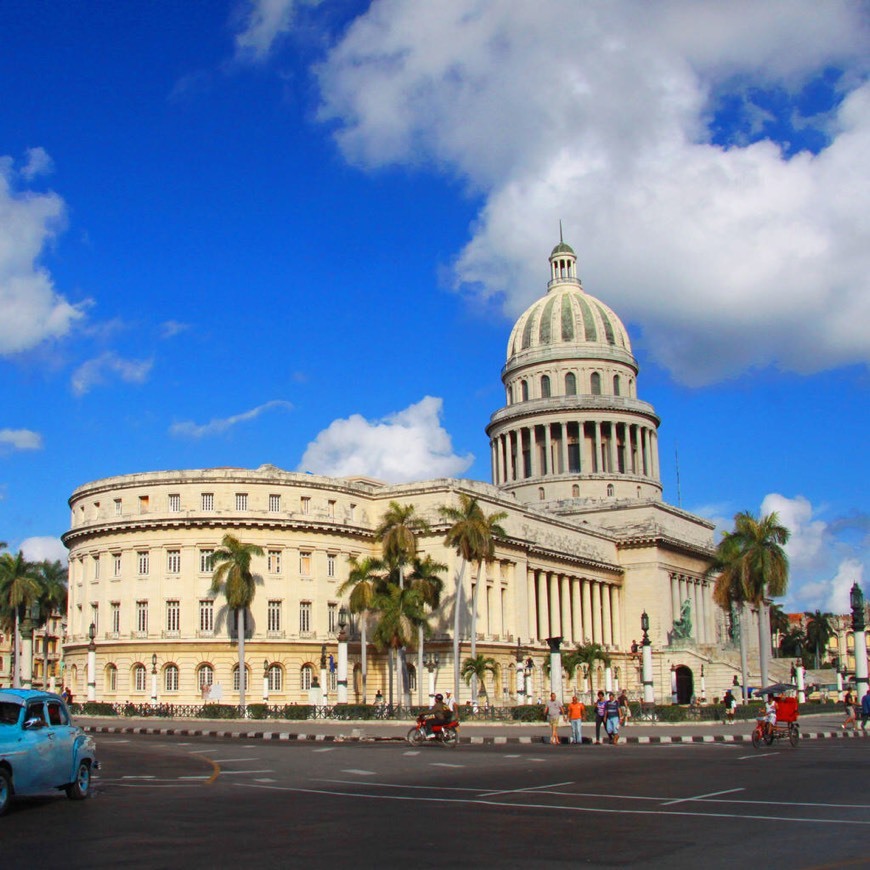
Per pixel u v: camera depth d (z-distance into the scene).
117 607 101.38
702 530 164.62
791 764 40.06
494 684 110.06
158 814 25.94
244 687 91.94
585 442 157.38
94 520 104.88
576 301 166.00
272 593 100.44
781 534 101.56
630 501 148.00
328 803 28.00
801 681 108.88
